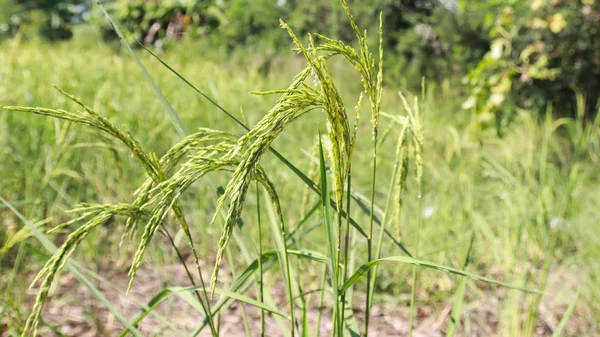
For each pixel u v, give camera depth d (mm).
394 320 3150
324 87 1002
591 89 7309
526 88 7352
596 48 7246
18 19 15422
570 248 3996
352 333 1453
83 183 4047
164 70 6328
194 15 12094
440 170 4812
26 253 3322
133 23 12367
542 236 3664
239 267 3525
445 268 1177
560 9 7309
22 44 8188
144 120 4668
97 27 12484
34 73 5293
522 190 3660
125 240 3691
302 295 1556
